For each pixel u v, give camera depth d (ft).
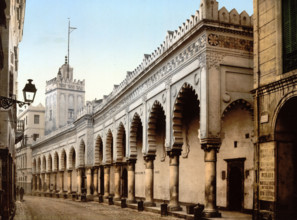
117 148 96.17
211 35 54.85
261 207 42.63
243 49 56.49
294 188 41.47
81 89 196.95
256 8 45.50
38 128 210.79
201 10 55.36
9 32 48.73
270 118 42.01
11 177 63.72
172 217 60.03
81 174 128.77
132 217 63.21
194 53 57.41
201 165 73.05
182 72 61.11
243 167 61.11
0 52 33.14
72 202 113.09
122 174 112.78
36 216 68.08
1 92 48.29
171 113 64.85
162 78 68.85
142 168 103.45
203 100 54.19
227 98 54.75
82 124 126.82
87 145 120.88
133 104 84.17
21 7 72.49
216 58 54.80
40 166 190.60
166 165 88.02
